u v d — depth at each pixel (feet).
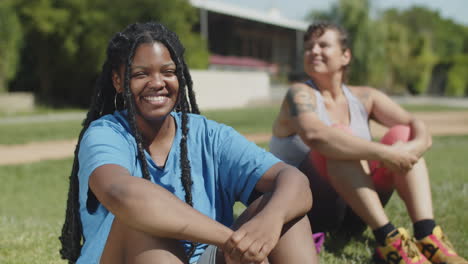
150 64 5.29
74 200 5.38
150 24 5.54
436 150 26.86
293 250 4.99
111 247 4.69
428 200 8.39
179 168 5.57
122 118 5.57
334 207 9.20
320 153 8.51
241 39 118.32
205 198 5.67
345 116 9.53
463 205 12.42
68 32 69.97
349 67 9.74
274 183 5.37
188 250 5.44
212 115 57.00
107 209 4.66
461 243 9.60
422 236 8.21
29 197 18.40
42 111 68.03
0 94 69.77
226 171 5.80
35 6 68.64
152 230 4.42
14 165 25.04
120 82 5.56
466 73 124.98
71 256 5.61
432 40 157.38
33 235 10.53
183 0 76.38
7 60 69.87
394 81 125.59
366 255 9.01
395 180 8.61
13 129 43.42
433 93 129.49
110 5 69.87
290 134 9.16
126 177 4.61
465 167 20.11
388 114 9.55
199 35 83.41
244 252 4.63
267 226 4.73
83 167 4.93
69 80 76.59
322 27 9.32
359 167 8.32
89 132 5.18
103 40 69.56
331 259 8.68
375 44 111.04
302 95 9.01
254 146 5.81
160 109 5.41
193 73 75.10
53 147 32.32
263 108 74.69
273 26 118.11
